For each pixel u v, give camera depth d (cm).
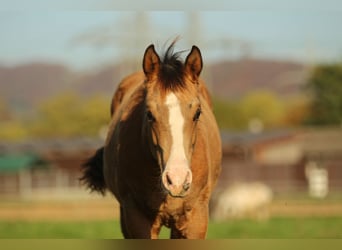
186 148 683
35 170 5944
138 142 767
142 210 793
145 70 738
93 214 2864
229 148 5944
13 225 2383
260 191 2980
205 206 798
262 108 9456
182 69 724
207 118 857
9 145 6550
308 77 8594
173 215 781
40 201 4062
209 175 798
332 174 5291
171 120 688
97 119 8856
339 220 2478
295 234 1973
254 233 2042
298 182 5181
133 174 779
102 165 984
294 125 8962
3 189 5531
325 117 8169
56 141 6500
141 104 785
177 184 662
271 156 6094
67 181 5500
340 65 8256
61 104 9294
